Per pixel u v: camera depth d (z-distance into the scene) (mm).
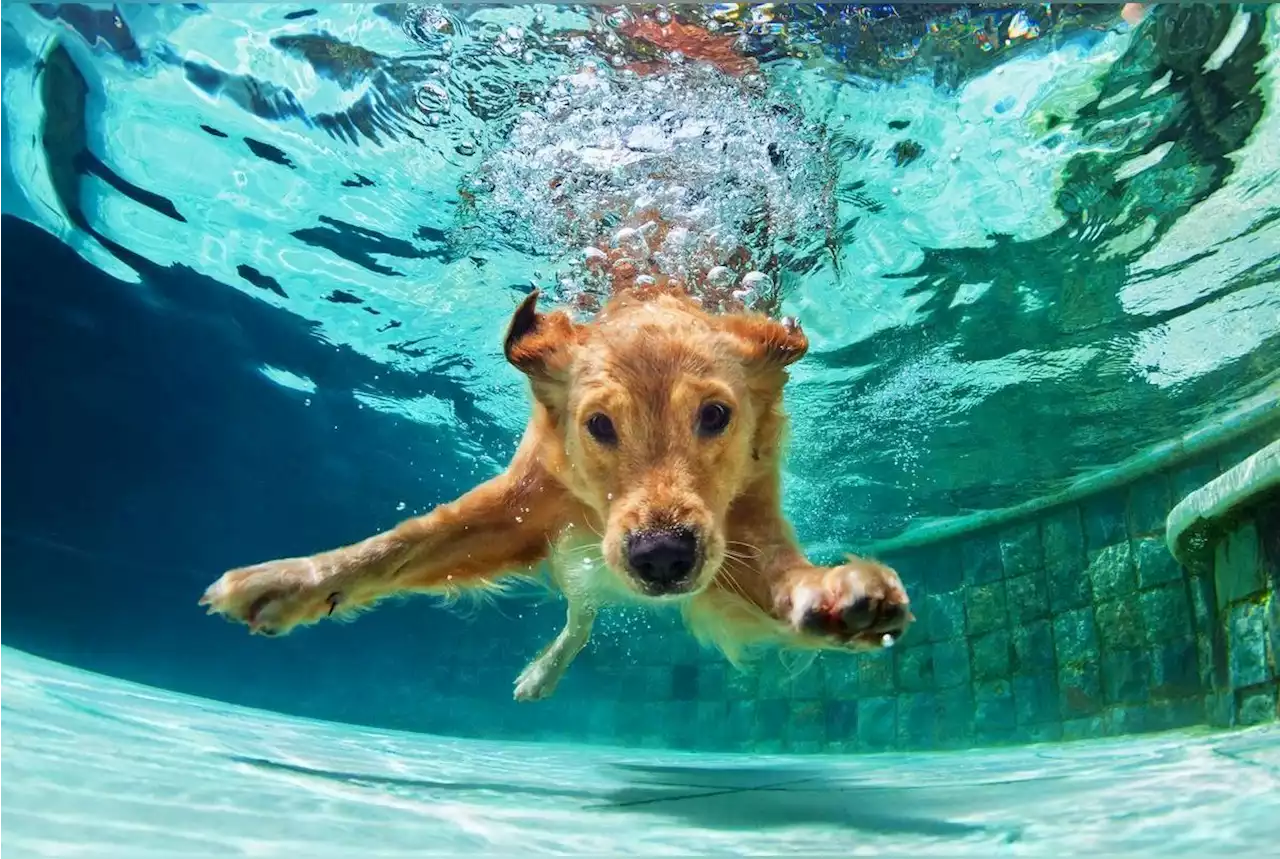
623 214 930
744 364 590
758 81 905
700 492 525
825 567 498
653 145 924
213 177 1254
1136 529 1451
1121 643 1429
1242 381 1538
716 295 913
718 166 932
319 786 409
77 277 1743
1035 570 1591
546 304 1221
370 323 1632
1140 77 909
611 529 515
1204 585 1095
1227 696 990
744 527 581
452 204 1129
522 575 656
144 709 670
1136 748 839
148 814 297
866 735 1742
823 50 878
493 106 958
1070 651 1497
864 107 938
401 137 1037
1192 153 1010
